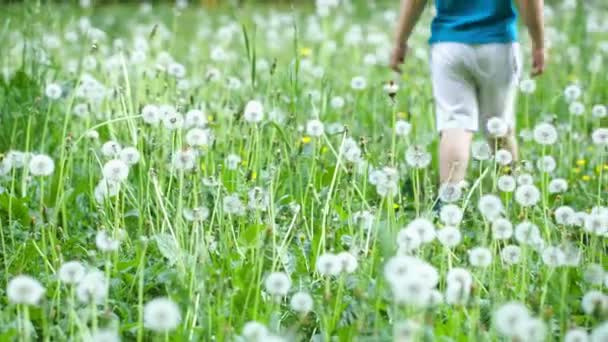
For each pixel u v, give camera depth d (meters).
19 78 8.84
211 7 20.88
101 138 8.31
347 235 5.91
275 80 10.69
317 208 6.96
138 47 9.98
